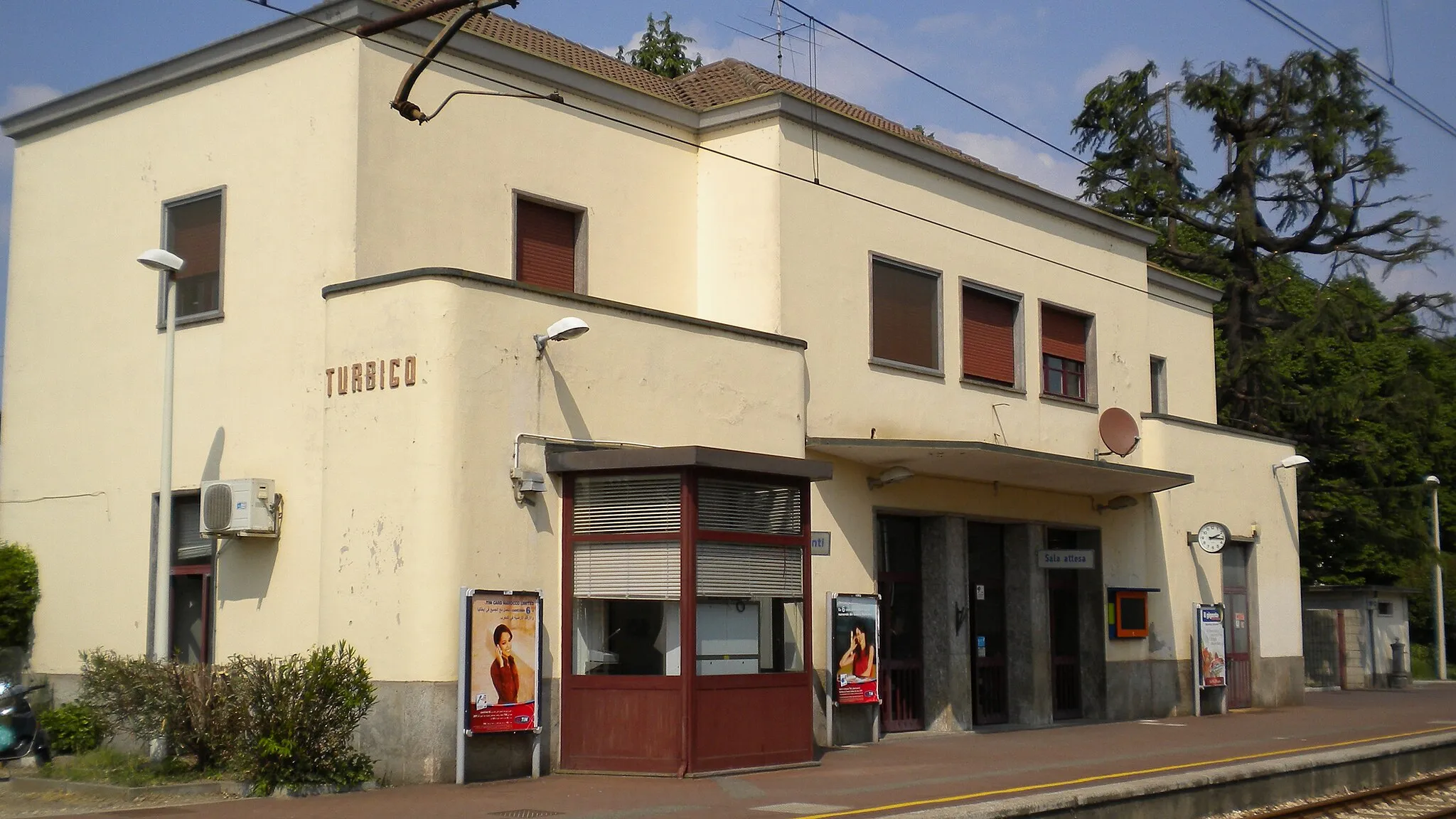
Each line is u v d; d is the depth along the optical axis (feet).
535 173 54.08
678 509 44.29
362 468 44.29
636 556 44.86
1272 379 123.75
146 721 42.29
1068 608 72.90
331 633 44.29
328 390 45.70
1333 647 117.29
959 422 65.51
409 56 50.06
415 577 42.34
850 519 58.65
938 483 63.67
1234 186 132.26
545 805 37.37
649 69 116.37
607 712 44.47
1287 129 129.70
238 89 52.24
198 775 41.32
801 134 58.90
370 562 43.55
